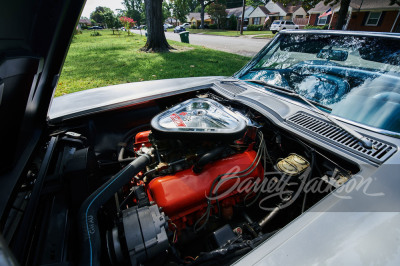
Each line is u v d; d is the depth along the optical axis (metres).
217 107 1.48
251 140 1.52
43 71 1.17
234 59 9.05
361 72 1.62
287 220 1.41
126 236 0.92
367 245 0.73
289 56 2.09
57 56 1.25
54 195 1.04
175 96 2.12
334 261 0.70
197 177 1.25
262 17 40.59
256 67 2.25
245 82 2.13
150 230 0.94
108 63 8.12
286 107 1.59
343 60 1.76
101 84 5.50
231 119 1.35
